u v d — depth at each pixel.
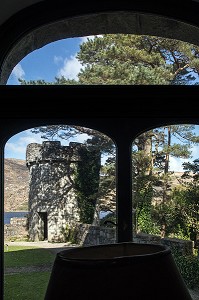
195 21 3.07
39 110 2.91
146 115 2.95
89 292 0.65
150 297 0.65
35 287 2.93
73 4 3.08
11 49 3.04
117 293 0.65
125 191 2.95
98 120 2.95
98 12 3.10
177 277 0.73
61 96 2.90
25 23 3.05
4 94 2.88
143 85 2.90
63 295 0.67
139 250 0.88
